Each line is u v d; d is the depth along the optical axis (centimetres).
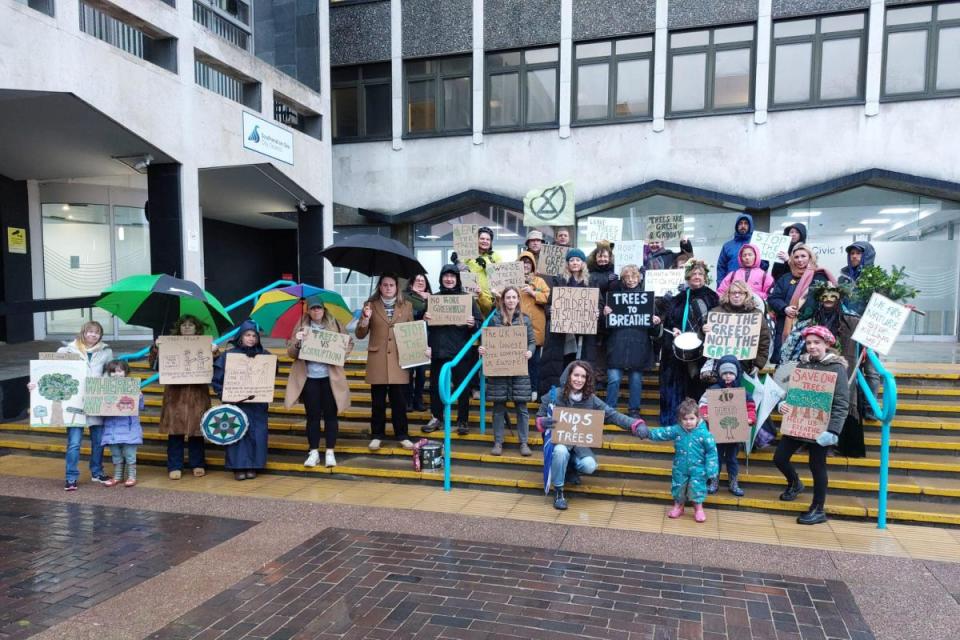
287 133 1187
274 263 1797
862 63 1225
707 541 481
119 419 617
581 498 584
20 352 1093
